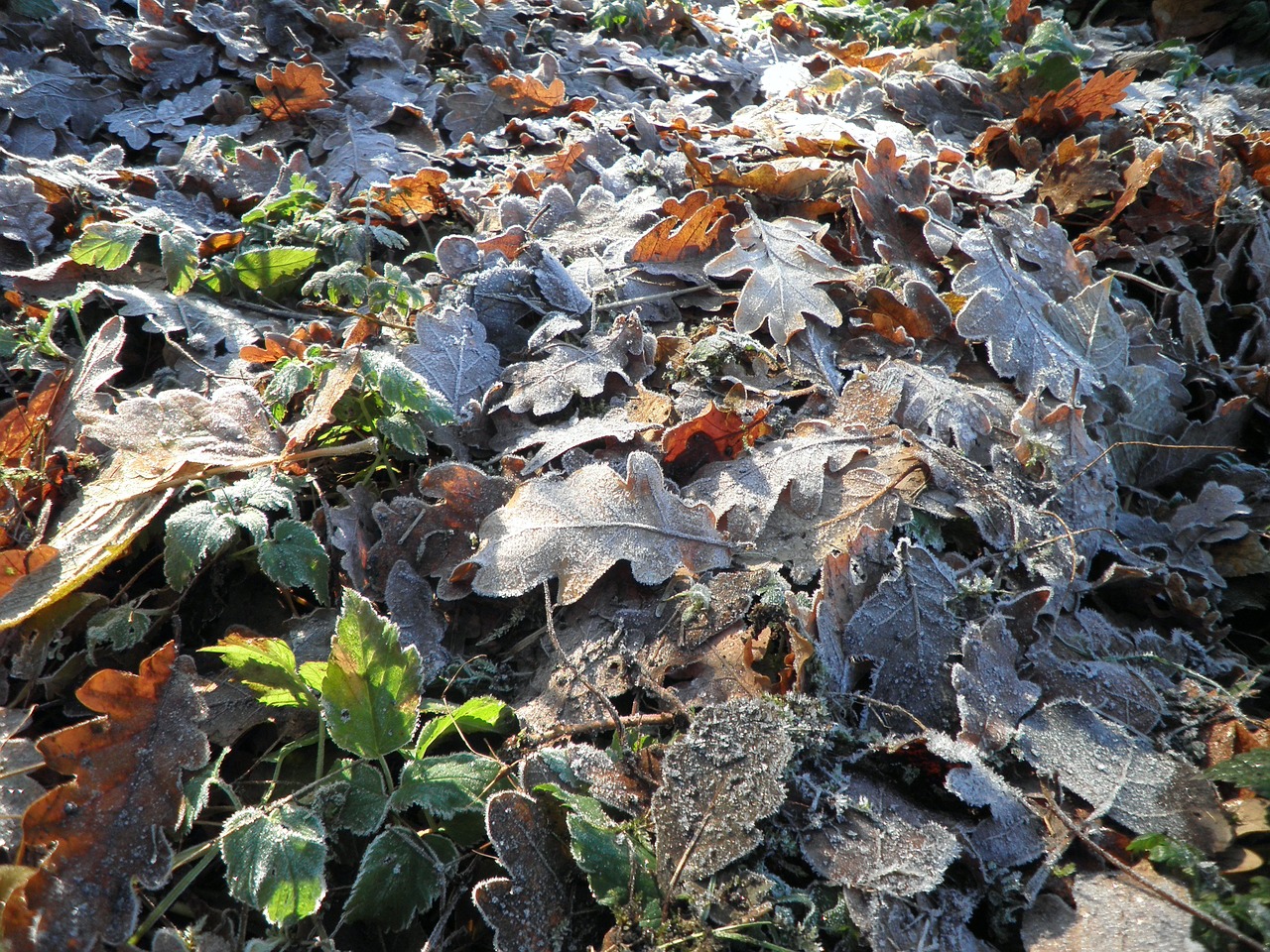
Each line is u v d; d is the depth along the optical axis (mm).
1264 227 590
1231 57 951
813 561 357
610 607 353
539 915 269
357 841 303
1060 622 368
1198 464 477
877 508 368
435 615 357
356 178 593
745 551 364
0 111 591
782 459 386
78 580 321
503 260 491
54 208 518
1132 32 966
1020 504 381
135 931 261
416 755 302
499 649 357
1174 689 349
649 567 347
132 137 622
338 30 730
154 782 276
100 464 380
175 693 294
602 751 303
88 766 270
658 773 302
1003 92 718
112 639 328
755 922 261
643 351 438
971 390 434
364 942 288
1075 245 581
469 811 294
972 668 320
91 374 405
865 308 465
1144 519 437
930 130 684
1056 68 697
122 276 491
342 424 408
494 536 358
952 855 269
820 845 279
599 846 275
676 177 560
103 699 281
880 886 264
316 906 261
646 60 789
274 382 404
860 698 315
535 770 293
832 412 414
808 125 620
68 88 628
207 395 426
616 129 626
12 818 271
